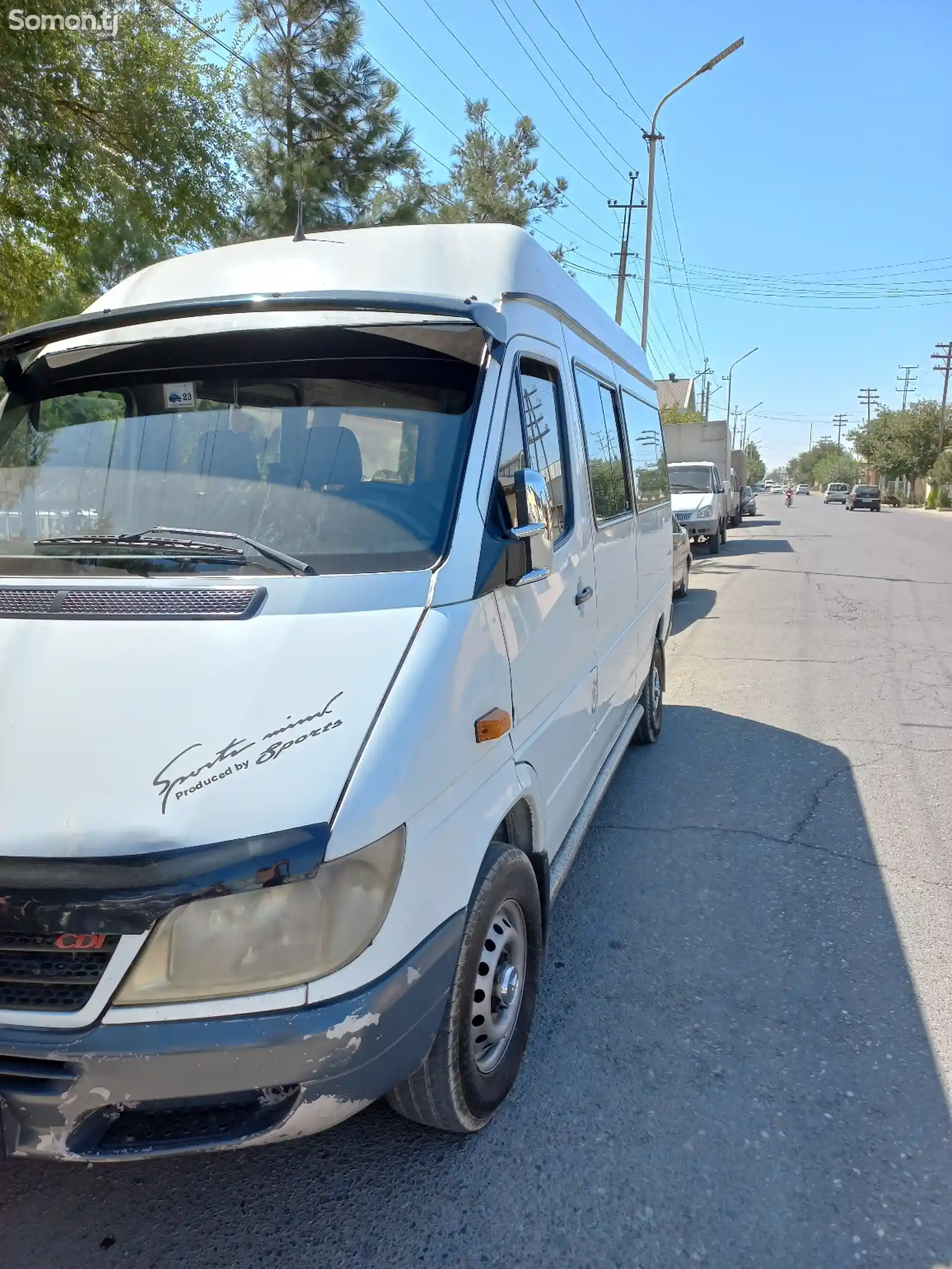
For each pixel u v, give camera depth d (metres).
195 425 3.01
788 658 9.85
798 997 3.60
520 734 3.01
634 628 5.50
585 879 4.66
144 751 2.08
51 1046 1.93
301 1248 2.44
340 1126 2.90
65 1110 1.95
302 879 1.99
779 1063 3.19
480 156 23.14
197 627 2.34
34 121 7.88
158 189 9.61
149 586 2.50
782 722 7.46
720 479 24.20
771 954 3.93
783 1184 2.65
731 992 3.65
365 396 2.93
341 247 3.46
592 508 4.21
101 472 3.00
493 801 2.69
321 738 2.12
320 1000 2.02
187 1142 2.01
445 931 2.33
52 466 3.06
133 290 3.50
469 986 2.56
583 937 4.09
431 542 2.60
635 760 6.54
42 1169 2.72
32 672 2.28
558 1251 2.42
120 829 1.96
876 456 75.62
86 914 1.95
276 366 3.02
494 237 3.46
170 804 1.99
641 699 6.25
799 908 4.34
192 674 2.22
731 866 4.79
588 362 4.46
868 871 4.73
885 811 5.52
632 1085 3.09
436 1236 2.47
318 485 2.80
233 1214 2.55
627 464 5.33
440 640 2.40
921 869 4.75
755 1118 2.92
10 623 2.44
